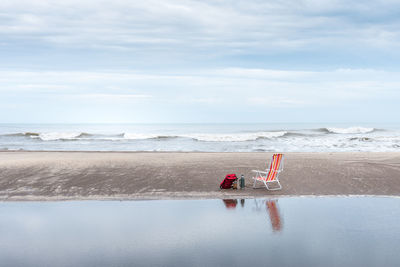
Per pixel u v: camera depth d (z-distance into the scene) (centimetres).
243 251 604
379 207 890
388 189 1076
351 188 1087
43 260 568
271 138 3591
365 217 801
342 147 2608
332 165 1415
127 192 1043
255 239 661
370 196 1006
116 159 1598
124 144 3067
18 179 1178
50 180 1167
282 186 1110
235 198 987
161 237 674
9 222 773
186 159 1612
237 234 689
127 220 786
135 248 618
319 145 2777
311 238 665
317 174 1253
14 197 993
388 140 3127
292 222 765
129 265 548
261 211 855
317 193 1036
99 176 1223
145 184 1125
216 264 550
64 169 1333
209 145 2906
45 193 1031
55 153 1950
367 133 5050
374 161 1525
